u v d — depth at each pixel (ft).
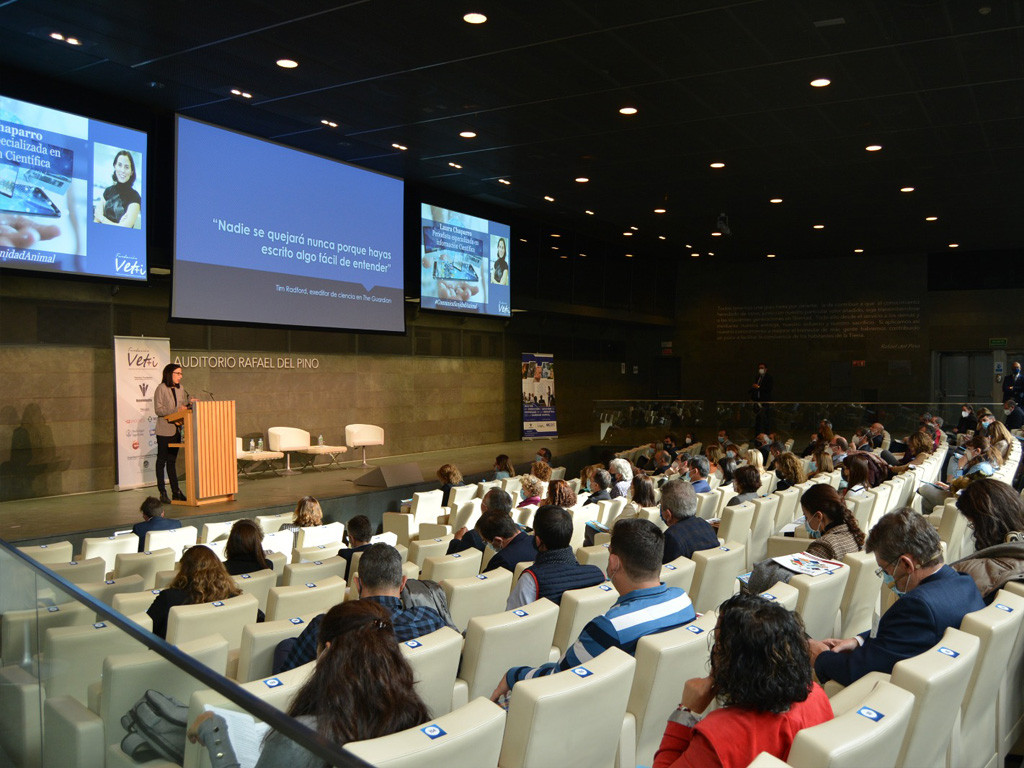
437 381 59.67
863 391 75.82
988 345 71.56
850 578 12.89
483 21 25.80
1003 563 10.10
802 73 29.94
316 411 49.67
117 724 7.67
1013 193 50.34
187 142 36.58
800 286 78.48
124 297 39.40
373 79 31.65
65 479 36.73
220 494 34.19
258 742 5.07
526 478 27.89
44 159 32.35
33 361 35.81
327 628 6.97
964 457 30.25
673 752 6.31
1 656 12.63
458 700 9.43
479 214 55.67
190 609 11.04
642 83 31.32
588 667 7.46
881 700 5.90
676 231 65.26
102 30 27.40
